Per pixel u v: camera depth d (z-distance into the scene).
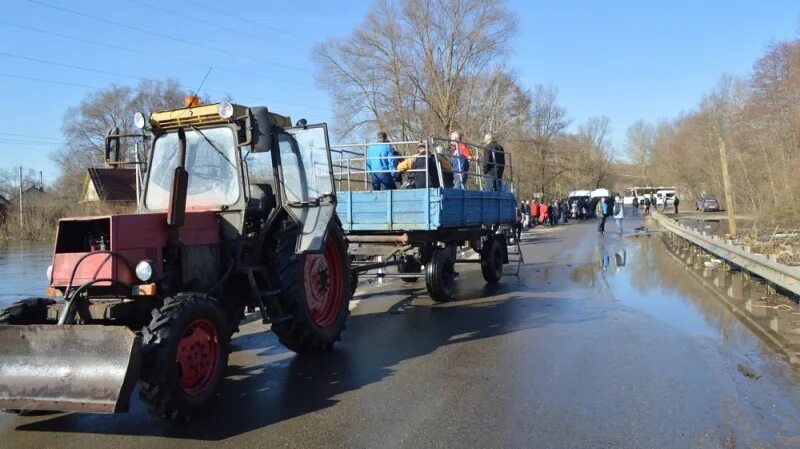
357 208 10.52
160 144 6.77
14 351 4.84
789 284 8.29
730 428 4.64
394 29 41.88
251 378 6.34
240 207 6.31
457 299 11.02
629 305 9.77
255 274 6.58
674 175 73.00
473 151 14.48
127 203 38.75
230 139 6.45
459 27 42.00
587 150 79.81
